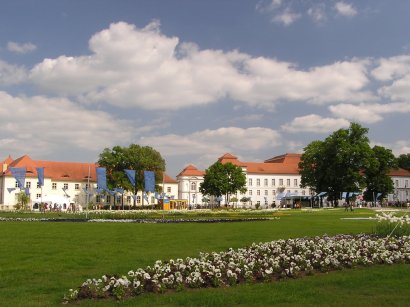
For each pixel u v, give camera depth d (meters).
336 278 13.91
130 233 30.23
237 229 33.53
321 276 14.34
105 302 11.29
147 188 63.84
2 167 125.38
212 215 57.72
